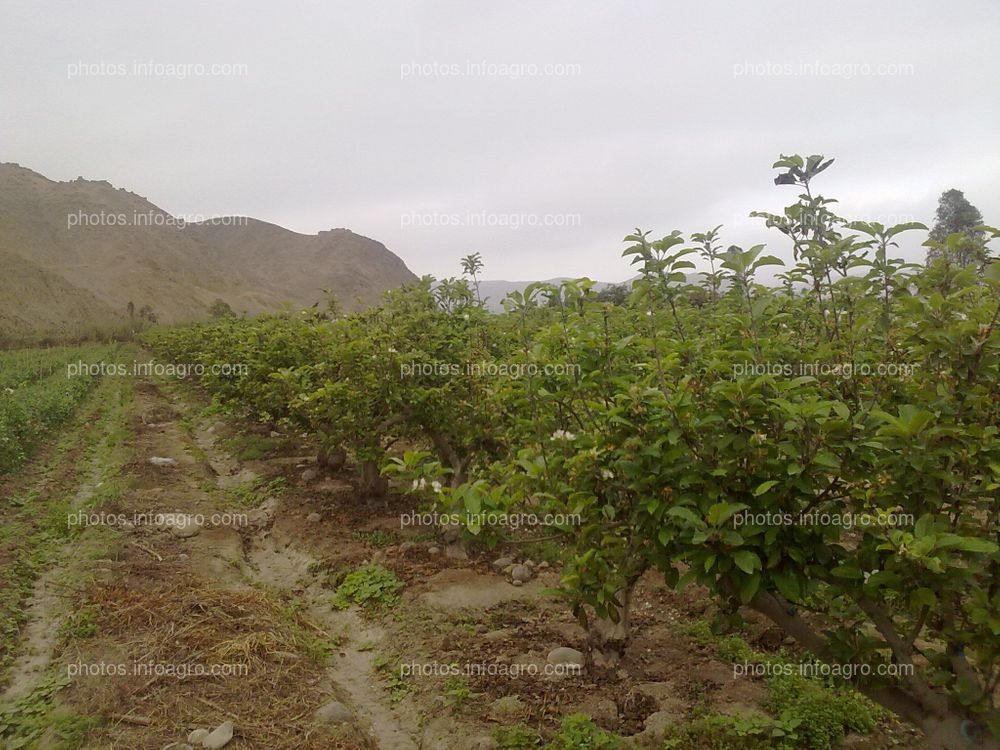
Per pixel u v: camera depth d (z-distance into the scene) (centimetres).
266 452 1148
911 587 242
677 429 279
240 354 1088
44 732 362
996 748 267
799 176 339
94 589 543
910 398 312
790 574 272
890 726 380
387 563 638
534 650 477
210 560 652
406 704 436
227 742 356
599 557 306
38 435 1202
